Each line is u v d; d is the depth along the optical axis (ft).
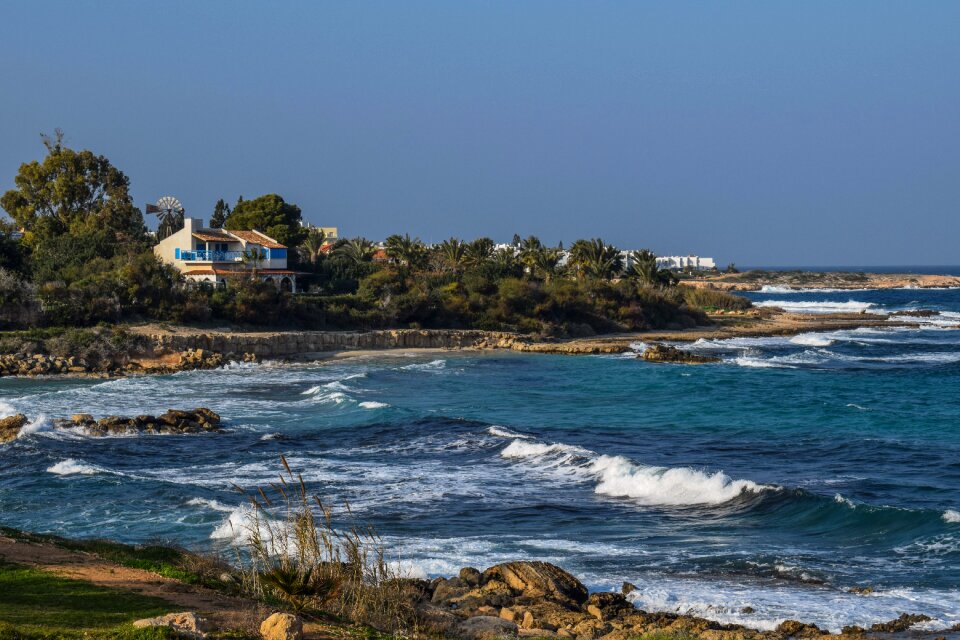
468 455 153.89
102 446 160.15
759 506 119.34
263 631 57.72
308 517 76.13
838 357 351.67
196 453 156.25
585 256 520.83
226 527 106.22
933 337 442.91
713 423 192.13
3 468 137.90
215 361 287.69
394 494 127.34
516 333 380.99
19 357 270.26
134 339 286.66
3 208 441.68
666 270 525.75
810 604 84.84
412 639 65.46
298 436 171.42
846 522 111.65
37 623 57.62
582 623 77.00
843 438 174.50
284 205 480.23
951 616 81.41
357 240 501.15
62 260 358.84
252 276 363.35
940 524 107.34
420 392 239.71
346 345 333.21
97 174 447.83
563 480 135.95
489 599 82.74
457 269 468.34
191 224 390.83
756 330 452.76
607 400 226.38
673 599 86.22
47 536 90.22
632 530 111.04
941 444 168.35
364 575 81.61
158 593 68.49
